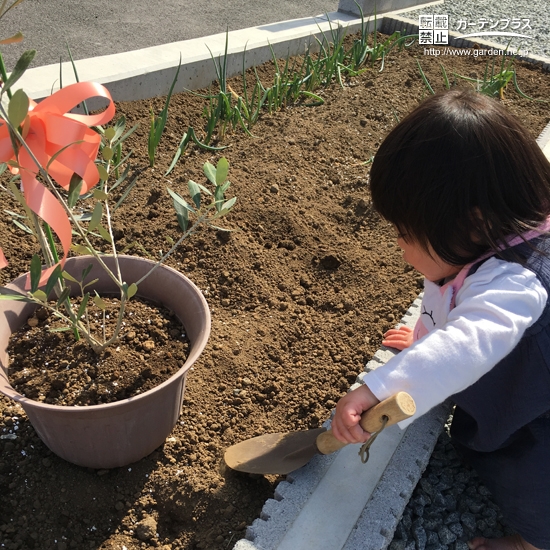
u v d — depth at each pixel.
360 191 3.01
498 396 1.46
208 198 2.74
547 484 1.50
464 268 1.38
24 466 1.69
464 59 4.78
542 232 1.32
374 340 2.18
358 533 1.49
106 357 1.67
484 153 1.21
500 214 1.26
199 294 1.72
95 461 1.63
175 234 2.55
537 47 5.29
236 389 1.97
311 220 2.78
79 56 4.34
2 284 2.24
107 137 1.39
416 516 1.71
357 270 2.53
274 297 2.37
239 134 3.37
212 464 1.75
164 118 2.88
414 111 1.31
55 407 1.38
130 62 3.68
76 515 1.62
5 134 1.18
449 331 1.24
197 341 1.59
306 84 3.93
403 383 1.23
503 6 6.59
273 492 1.69
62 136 1.19
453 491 1.80
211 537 1.59
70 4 5.36
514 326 1.23
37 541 1.56
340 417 1.30
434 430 1.77
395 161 1.27
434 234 1.29
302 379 2.02
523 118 3.87
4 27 4.65
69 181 1.30
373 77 4.27
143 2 5.71
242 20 5.62
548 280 1.28
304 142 3.32
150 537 1.59
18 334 1.71
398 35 4.77
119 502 1.64
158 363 1.68
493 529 1.74
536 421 1.49
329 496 1.57
